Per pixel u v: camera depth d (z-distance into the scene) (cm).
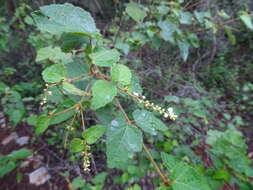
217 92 123
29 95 96
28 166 87
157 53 100
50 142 87
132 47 73
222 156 49
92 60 28
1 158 58
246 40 162
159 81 90
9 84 108
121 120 29
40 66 109
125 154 27
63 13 28
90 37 30
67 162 81
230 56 157
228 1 134
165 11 70
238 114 120
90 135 28
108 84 27
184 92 93
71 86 28
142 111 30
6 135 98
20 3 90
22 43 113
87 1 108
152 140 66
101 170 72
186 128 76
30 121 64
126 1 106
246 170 45
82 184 64
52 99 35
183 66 122
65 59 33
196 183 25
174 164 26
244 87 116
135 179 67
